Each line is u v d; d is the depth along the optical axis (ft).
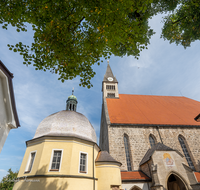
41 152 50.37
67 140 53.62
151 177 65.00
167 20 46.14
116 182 55.16
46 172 46.47
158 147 69.97
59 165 48.80
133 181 63.82
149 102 125.39
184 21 42.11
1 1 23.38
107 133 88.58
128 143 85.15
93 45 28.48
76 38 28.32
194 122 97.30
